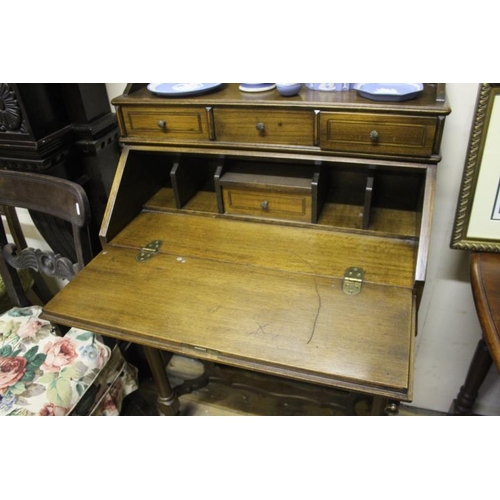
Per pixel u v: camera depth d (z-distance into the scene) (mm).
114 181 1105
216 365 1363
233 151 1004
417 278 850
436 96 851
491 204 901
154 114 1022
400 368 730
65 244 1290
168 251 1043
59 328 1154
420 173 994
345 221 1047
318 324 819
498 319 830
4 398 1009
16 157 1101
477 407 1477
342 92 923
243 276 947
